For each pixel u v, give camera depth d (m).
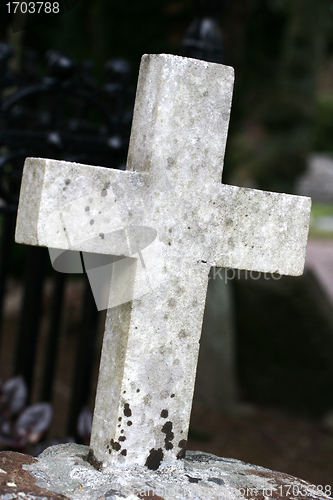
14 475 1.94
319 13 6.91
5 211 3.28
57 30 7.40
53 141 3.31
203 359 6.02
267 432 5.69
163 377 2.09
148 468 2.10
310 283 5.88
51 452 2.23
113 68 3.65
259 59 7.38
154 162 2.00
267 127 7.02
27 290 3.78
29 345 3.79
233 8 6.19
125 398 2.04
